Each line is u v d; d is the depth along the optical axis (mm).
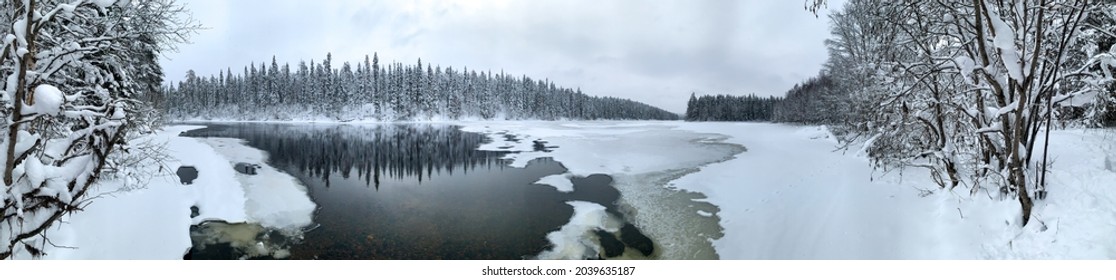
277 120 70688
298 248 7551
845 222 6852
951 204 6262
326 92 70875
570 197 11125
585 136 29797
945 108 6863
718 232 8023
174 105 74938
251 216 9211
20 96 4348
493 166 16844
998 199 5680
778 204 8875
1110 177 4801
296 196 11234
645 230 8336
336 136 34094
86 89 7250
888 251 5875
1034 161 6473
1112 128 7988
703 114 99688
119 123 5098
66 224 6230
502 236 8164
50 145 5078
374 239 8039
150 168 11281
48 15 4766
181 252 7023
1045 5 4672
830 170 11195
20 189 4641
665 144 23328
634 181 12836
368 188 12602
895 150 8891
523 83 93750
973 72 5773
